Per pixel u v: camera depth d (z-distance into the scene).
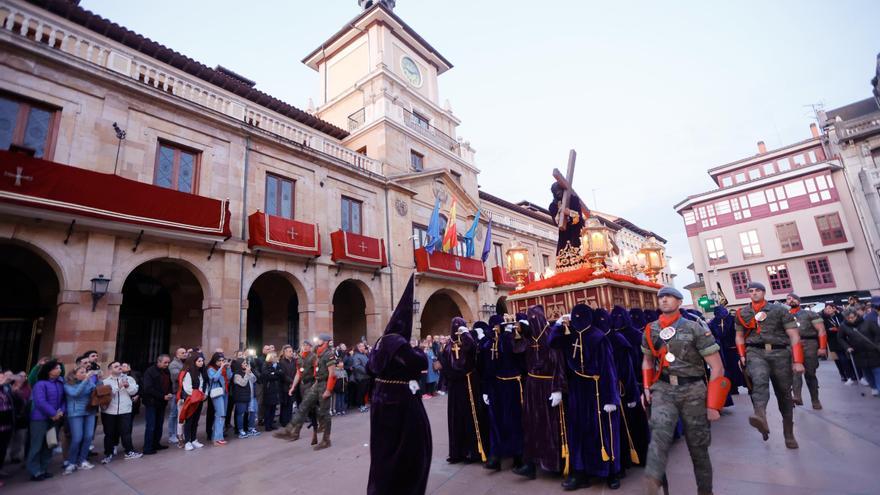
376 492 3.70
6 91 9.16
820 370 13.26
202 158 12.44
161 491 5.34
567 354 4.62
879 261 24.00
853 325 8.30
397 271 17.75
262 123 14.81
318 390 7.50
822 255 27.16
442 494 4.39
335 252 15.03
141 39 12.95
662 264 8.08
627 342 4.82
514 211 29.11
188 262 11.38
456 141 25.36
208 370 8.32
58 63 9.84
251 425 8.83
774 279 28.73
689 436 3.55
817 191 27.66
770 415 6.93
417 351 4.07
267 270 13.17
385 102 20.08
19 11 9.70
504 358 5.23
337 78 24.86
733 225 30.66
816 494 3.56
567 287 6.50
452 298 21.22
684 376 3.61
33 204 8.52
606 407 4.22
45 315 10.73
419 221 19.92
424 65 26.16
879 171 23.97
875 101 28.73
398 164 19.77
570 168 7.89
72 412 6.52
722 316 8.44
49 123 9.78
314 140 16.36
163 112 11.74
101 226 9.72
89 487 5.68
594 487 4.32
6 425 6.32
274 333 16.17
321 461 6.23
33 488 5.70
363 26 23.52
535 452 4.59
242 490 5.16
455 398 5.60
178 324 13.30
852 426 5.70
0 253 10.41
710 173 32.81
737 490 3.82
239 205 12.98
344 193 16.62
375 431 3.90
